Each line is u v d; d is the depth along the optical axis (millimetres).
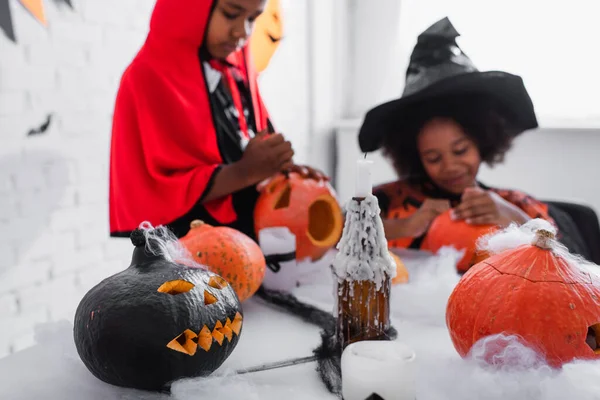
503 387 474
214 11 1048
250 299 822
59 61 1243
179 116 1043
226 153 1113
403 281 788
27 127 1188
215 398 495
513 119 1207
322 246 912
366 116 1250
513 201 1212
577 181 1796
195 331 514
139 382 518
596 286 523
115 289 526
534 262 532
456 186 1228
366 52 2219
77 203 1323
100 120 1360
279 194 902
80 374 578
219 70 1130
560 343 494
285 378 567
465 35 1954
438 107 1197
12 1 1130
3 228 1161
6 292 1177
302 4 2035
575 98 1881
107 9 1351
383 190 1289
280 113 1973
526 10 1882
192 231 771
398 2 2121
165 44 1064
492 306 519
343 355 472
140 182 1050
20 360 624
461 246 854
